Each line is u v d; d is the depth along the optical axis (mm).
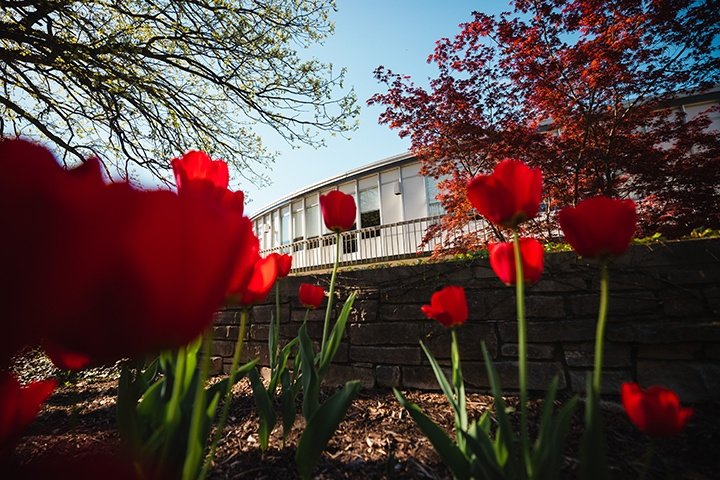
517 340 2080
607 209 638
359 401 2105
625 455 1288
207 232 258
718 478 1126
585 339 1938
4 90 6223
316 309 2672
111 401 2479
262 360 2816
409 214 10977
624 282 1921
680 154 4770
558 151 5148
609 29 4355
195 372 803
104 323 255
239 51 6508
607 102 4906
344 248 12148
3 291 244
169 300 249
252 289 726
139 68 6570
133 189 269
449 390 1057
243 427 1764
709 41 4117
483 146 5266
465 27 4969
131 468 337
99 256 249
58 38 5508
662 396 729
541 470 673
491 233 5270
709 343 1712
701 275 1794
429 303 2322
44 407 2357
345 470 1311
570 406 689
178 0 5938
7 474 273
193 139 7227
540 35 4738
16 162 255
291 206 14891
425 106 5348
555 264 2070
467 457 931
